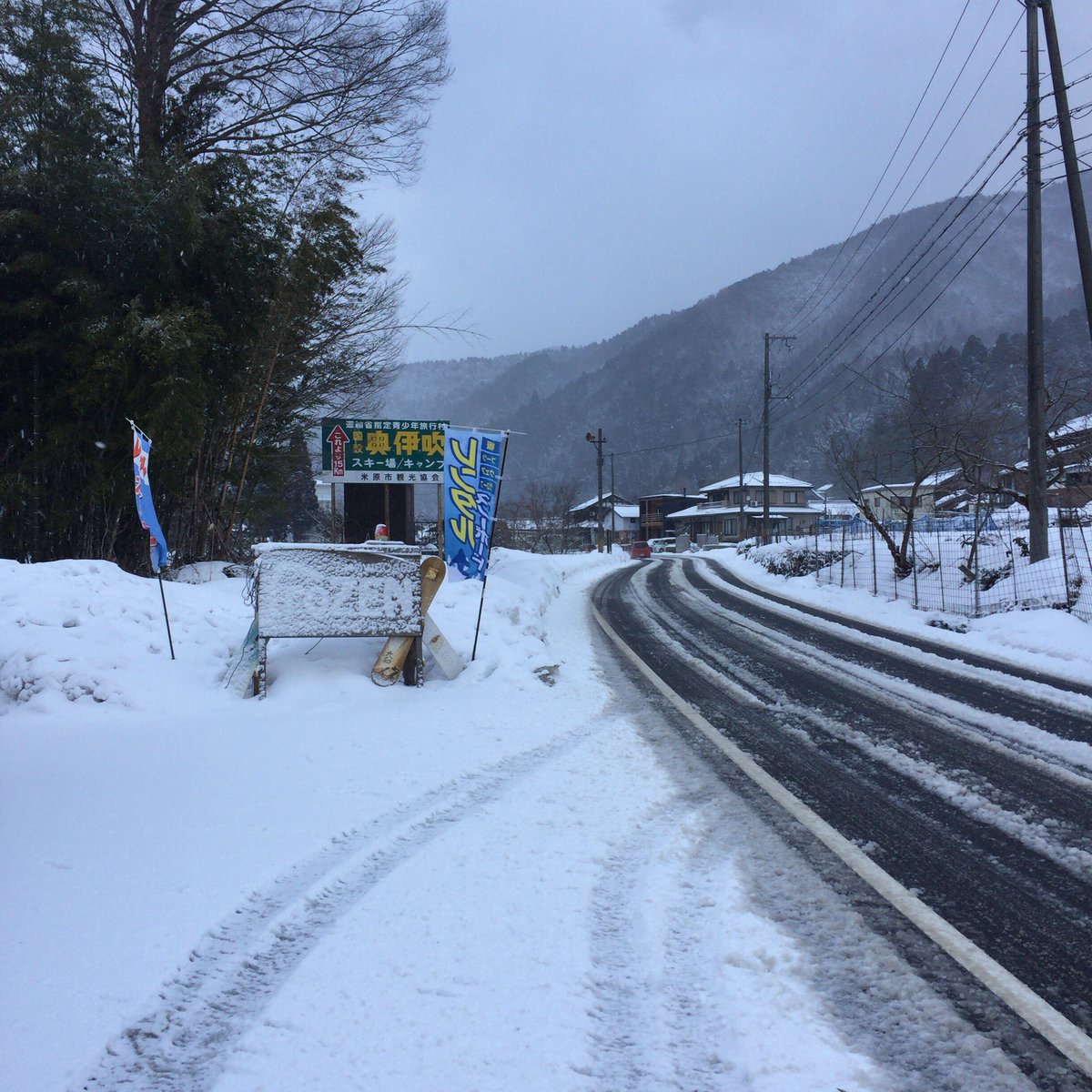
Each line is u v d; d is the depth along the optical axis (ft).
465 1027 8.48
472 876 12.19
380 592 23.65
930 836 14.11
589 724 21.80
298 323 47.14
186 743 18.62
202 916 10.76
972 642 35.83
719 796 16.15
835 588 60.39
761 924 10.78
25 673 21.31
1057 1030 8.60
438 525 70.74
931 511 100.07
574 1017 8.68
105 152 35.50
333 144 49.06
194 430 34.24
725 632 40.75
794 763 18.44
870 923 10.93
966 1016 8.84
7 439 34.55
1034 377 42.75
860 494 58.34
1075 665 29.58
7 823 13.93
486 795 15.92
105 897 11.26
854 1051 8.14
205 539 43.75
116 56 43.42
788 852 13.38
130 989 9.08
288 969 9.68
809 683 27.81
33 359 33.04
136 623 24.34
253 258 39.19
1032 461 42.96
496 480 26.53
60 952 9.80
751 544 124.16
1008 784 16.94
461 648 27.04
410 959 9.81
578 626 43.75
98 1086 7.59
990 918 11.16
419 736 19.76
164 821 14.17
